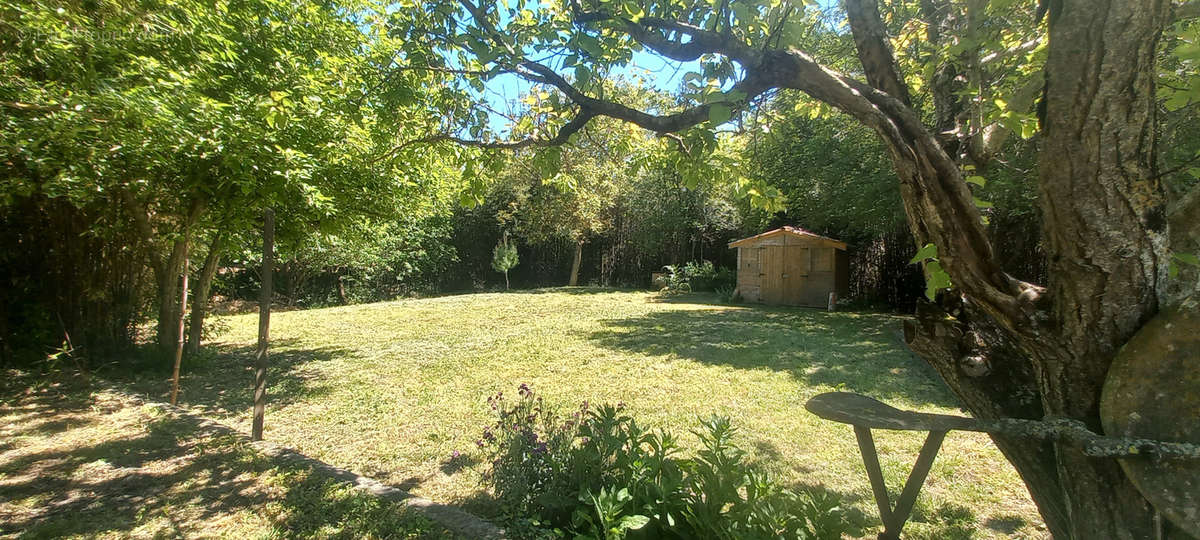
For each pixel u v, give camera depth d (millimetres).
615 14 2225
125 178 5285
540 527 2762
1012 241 8828
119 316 7348
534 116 3178
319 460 3820
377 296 19141
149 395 5648
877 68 1959
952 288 2070
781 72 1899
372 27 6340
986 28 2521
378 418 4801
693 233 19250
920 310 2113
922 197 1641
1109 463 1560
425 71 2865
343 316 12703
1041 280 8852
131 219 6656
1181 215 1534
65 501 3152
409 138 3516
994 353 1983
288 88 5215
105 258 7125
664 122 2283
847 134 9977
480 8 2488
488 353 7676
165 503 3111
